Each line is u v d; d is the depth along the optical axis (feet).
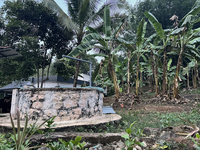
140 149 9.39
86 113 17.66
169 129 12.28
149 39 42.50
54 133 11.81
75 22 46.03
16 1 50.16
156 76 46.65
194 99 43.01
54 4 41.57
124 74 52.85
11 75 51.65
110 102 53.26
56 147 8.41
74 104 16.99
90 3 43.14
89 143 10.86
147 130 12.84
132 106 37.50
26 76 52.70
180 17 76.95
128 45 38.83
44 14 51.78
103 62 44.50
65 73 59.41
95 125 14.89
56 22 53.47
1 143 8.86
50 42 55.31
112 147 10.39
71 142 8.50
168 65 53.67
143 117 24.25
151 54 44.19
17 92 18.53
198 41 38.40
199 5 33.14
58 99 16.57
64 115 16.38
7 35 50.47
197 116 21.81
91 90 18.70
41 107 16.58
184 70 59.36
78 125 14.17
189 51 39.70
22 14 51.52
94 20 46.03
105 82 55.16
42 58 54.19
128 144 8.68
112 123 16.93
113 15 46.65
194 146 8.57
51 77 62.13
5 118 19.10
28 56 49.57
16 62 47.50
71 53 32.71
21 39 49.37
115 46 46.26
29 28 52.80
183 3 71.26
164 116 23.39
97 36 35.65
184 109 31.19
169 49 43.83
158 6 77.15
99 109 19.80
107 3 43.70
